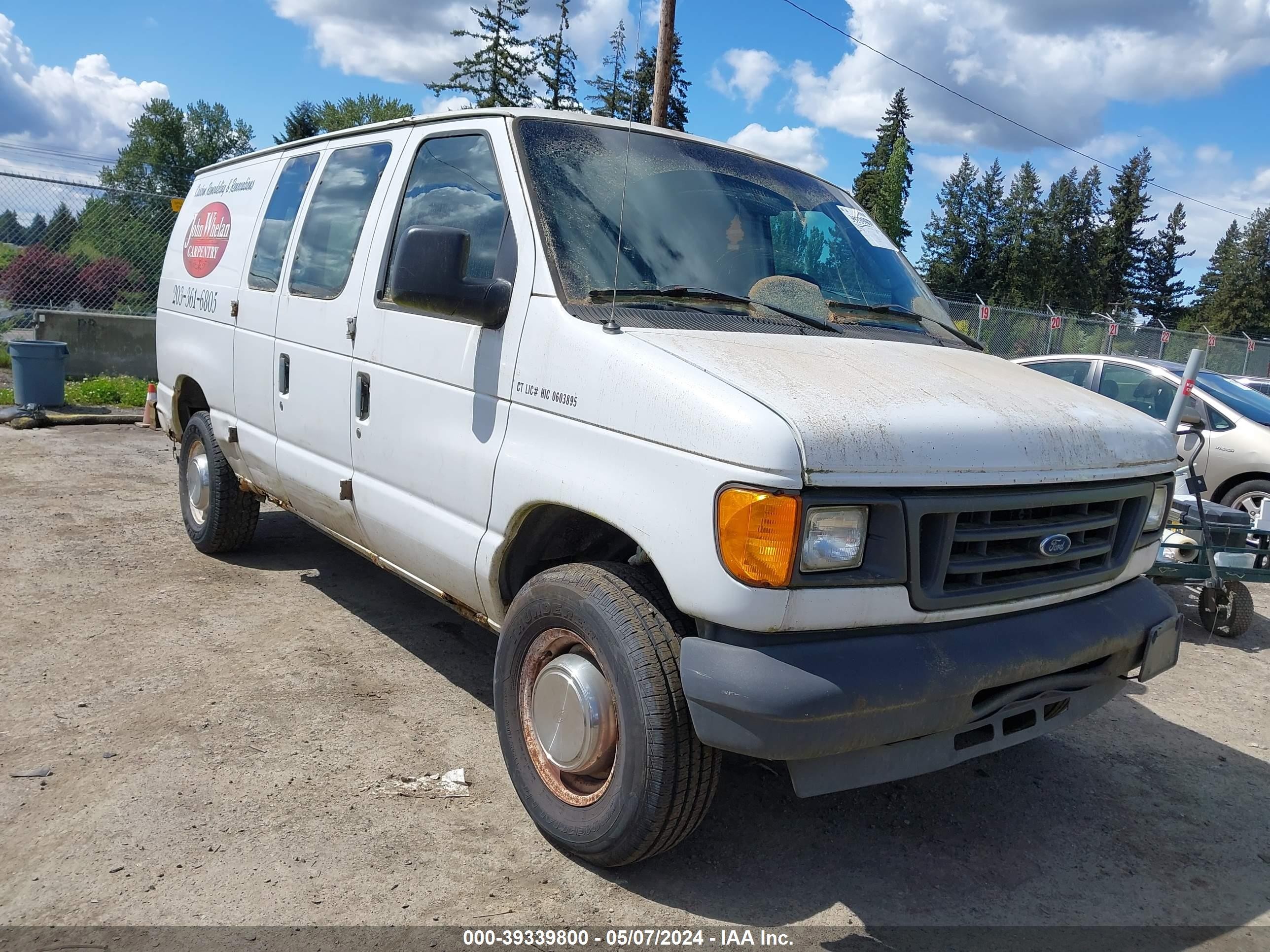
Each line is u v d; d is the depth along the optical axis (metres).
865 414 2.48
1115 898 3.00
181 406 5.98
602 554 3.31
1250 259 86.06
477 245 3.40
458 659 4.48
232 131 64.94
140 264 13.78
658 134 3.81
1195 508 5.94
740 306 3.25
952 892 2.96
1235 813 3.62
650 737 2.59
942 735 2.72
